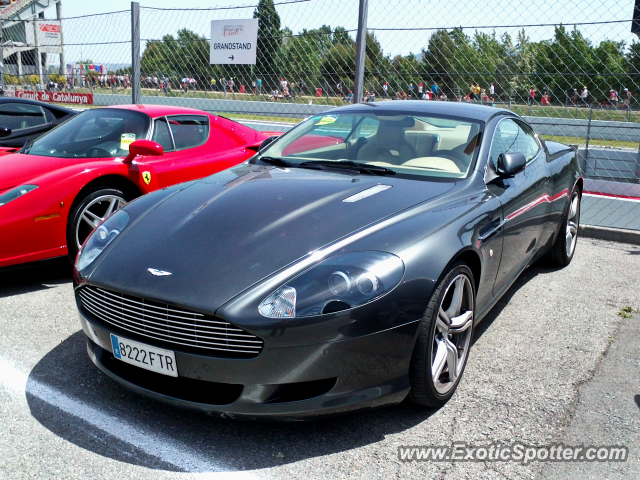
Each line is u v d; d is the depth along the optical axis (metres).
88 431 2.26
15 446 2.15
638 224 5.54
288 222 2.42
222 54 7.20
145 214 2.71
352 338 2.07
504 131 3.57
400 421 2.38
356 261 2.16
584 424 2.36
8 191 3.75
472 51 5.86
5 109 6.40
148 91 8.16
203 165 4.95
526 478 2.02
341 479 2.01
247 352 2.05
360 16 5.92
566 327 3.38
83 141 4.63
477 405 2.51
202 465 2.07
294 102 6.75
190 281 2.15
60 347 3.00
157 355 2.18
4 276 4.18
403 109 3.56
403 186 2.83
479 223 2.65
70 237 3.94
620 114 7.39
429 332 2.27
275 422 2.29
